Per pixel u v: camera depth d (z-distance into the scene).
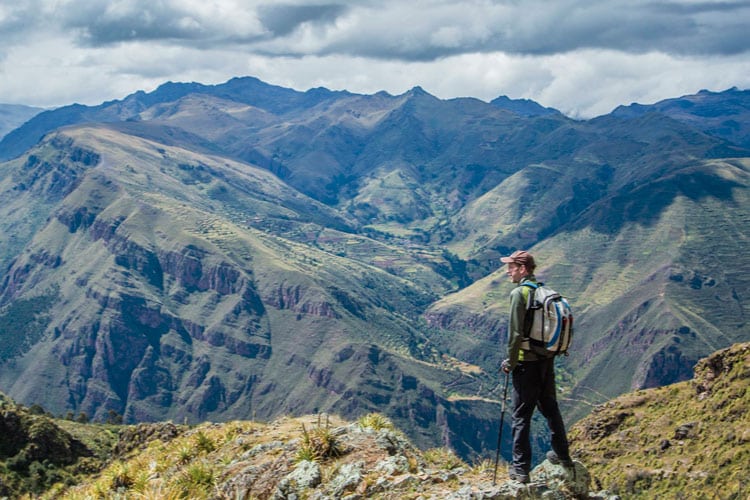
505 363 11.69
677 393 96.62
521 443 11.41
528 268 11.71
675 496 73.75
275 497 13.25
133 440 38.34
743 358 89.88
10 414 77.12
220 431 19.28
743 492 66.62
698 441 83.19
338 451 14.21
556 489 11.04
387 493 12.15
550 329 11.13
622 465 87.50
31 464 71.38
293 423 18.52
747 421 79.69
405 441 15.41
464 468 13.68
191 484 15.49
